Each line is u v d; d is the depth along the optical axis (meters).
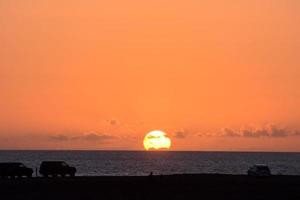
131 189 186.50
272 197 175.38
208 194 179.75
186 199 169.50
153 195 175.38
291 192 186.25
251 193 183.25
